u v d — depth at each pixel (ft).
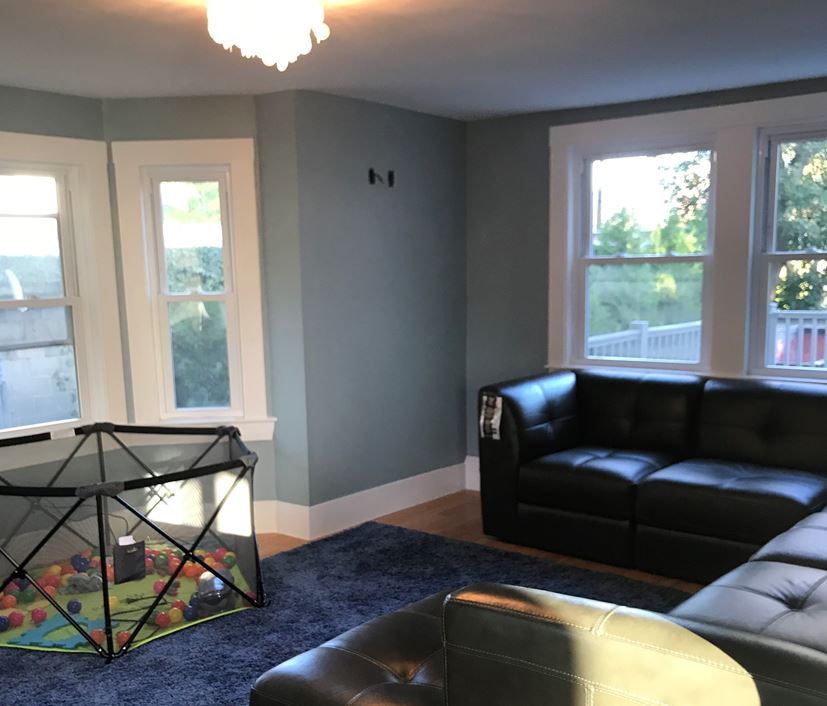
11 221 11.78
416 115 14.14
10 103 11.39
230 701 7.94
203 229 12.89
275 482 13.19
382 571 11.29
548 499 11.76
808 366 12.49
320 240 12.68
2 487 8.72
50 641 9.15
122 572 9.21
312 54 9.99
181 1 7.70
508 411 12.04
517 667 5.04
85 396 12.57
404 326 14.26
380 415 13.94
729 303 12.71
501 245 15.02
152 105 12.37
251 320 12.80
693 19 8.72
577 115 13.89
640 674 4.63
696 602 6.75
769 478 10.50
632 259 13.79
